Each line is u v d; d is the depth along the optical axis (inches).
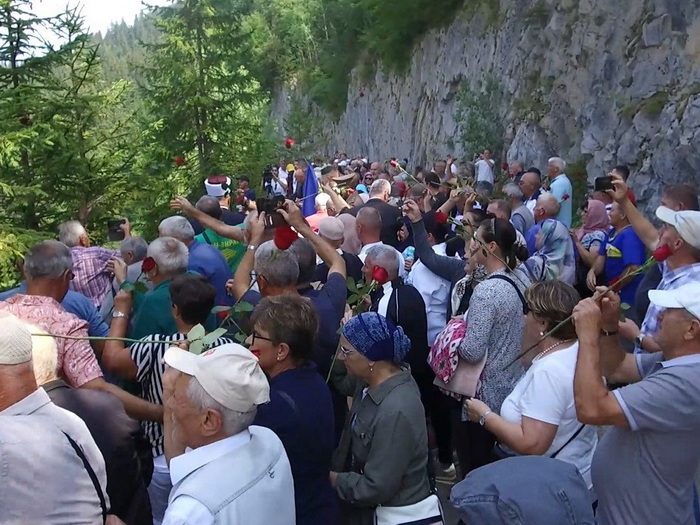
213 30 552.1
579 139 579.8
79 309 149.9
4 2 281.3
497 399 153.2
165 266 152.0
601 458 104.0
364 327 115.1
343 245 235.3
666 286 140.7
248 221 174.9
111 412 103.9
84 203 306.8
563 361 117.3
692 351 96.7
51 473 81.8
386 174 554.6
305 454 106.4
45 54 297.7
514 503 76.9
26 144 272.8
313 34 1948.8
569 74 604.4
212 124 544.1
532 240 264.8
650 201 458.9
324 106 1694.1
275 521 83.6
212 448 82.5
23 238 259.8
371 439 114.0
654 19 493.4
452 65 943.7
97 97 310.3
